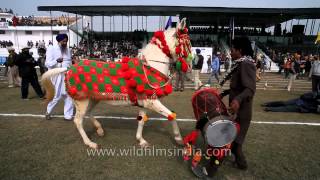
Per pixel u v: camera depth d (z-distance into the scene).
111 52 29.69
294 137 5.83
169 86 4.80
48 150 4.95
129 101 4.84
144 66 4.70
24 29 38.75
